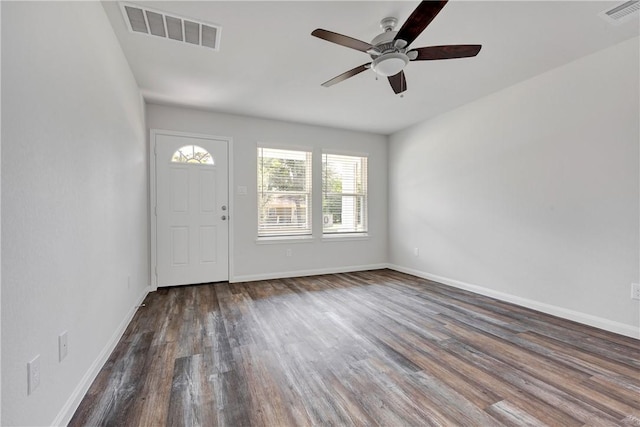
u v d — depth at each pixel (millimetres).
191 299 3287
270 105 3697
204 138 3891
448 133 3939
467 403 1523
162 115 3686
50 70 1251
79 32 1555
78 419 1392
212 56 2535
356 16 2016
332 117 4172
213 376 1766
